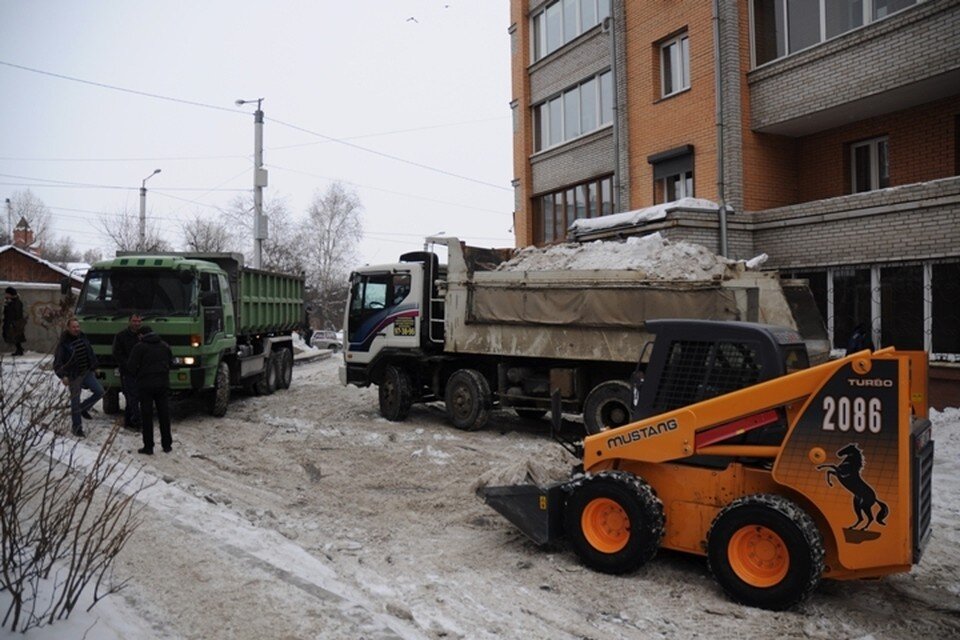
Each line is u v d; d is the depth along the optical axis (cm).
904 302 1186
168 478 806
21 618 368
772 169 1485
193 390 1312
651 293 1062
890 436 475
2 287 2330
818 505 496
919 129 1283
